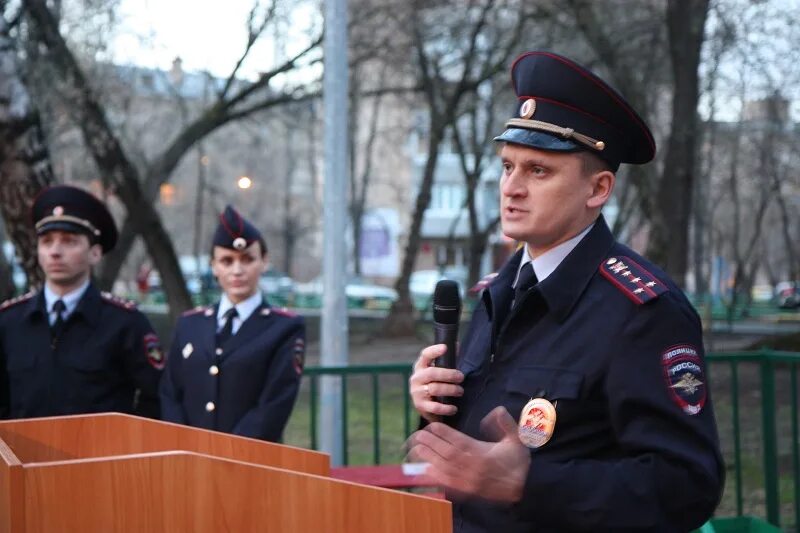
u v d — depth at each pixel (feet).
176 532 5.59
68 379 12.90
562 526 5.98
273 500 5.77
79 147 61.31
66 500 5.39
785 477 22.54
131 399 13.69
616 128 6.68
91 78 44.88
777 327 75.41
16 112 28.58
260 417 13.30
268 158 126.21
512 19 58.39
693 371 6.14
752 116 67.67
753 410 31.12
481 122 83.25
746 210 124.36
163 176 50.26
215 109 49.88
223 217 14.39
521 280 6.88
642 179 44.73
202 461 5.66
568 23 51.08
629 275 6.45
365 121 121.60
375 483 12.82
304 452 7.43
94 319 13.21
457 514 6.73
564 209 6.59
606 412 6.24
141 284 105.09
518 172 6.72
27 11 39.29
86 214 13.42
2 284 41.70
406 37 57.16
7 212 28.96
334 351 21.54
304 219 154.10
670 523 5.91
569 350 6.36
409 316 67.10
